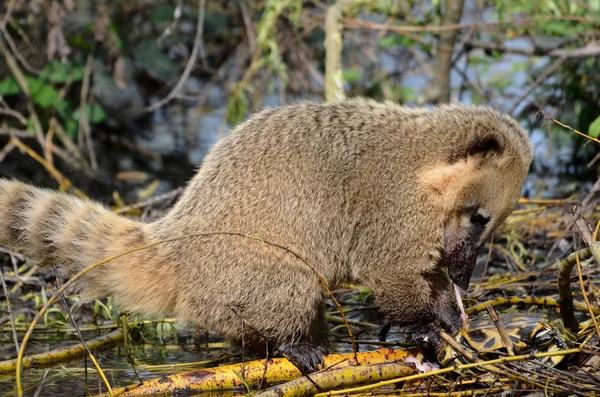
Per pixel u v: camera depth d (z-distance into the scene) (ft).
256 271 26.35
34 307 33.94
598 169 49.52
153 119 59.72
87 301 28.12
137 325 31.17
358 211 27.43
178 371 27.43
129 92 57.00
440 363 25.35
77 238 27.68
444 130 27.99
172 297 27.27
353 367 25.26
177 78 59.93
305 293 26.71
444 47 47.57
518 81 58.80
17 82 49.32
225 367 25.86
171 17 52.31
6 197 27.96
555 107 51.90
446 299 28.84
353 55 58.39
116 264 27.40
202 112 60.03
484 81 57.62
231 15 56.65
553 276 34.01
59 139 53.62
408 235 27.27
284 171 27.07
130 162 53.98
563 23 47.14
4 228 27.84
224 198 26.91
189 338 31.48
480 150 27.55
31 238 27.81
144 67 53.47
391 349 26.71
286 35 52.54
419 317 27.37
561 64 48.16
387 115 28.43
